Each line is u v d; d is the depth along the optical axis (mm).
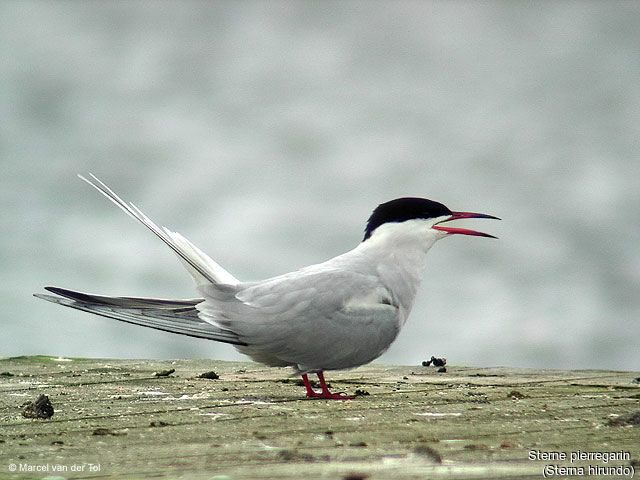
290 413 5277
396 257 6688
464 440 4512
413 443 4434
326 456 4117
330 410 5402
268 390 6254
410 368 7602
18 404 5551
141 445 4383
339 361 6359
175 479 3666
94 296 6125
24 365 7332
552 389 6309
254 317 6254
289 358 6328
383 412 5344
